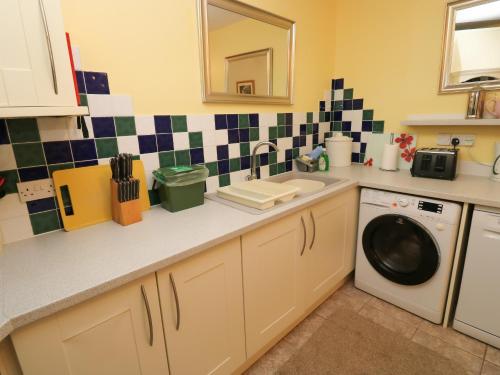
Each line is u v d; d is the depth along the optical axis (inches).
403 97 84.5
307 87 88.9
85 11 45.5
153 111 55.8
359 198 80.4
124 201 48.6
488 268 58.6
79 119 46.9
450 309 67.9
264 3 70.4
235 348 52.5
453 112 76.5
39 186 45.5
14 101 33.1
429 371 56.9
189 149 62.5
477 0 68.3
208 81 62.0
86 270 35.1
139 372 39.2
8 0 31.2
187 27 57.6
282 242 57.6
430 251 64.6
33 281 33.1
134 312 37.1
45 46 33.9
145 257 37.8
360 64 91.7
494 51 68.3
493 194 58.7
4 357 28.6
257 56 71.4
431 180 72.9
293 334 67.6
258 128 76.2
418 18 78.2
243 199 58.7
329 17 91.7
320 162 89.4
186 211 55.9
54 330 30.9
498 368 56.8
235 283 49.6
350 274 90.1
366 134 94.3
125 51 50.5
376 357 60.6
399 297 74.2
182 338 43.2
